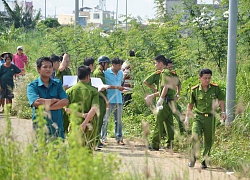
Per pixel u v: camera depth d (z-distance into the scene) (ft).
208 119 48.62
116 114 59.82
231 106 58.80
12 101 86.28
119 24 96.17
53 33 109.91
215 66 79.56
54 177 26.66
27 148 29.45
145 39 85.10
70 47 100.68
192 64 78.84
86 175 25.44
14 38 188.75
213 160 49.98
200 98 48.70
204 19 80.69
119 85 59.82
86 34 100.48
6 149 29.96
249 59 75.61
